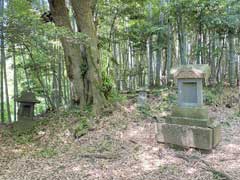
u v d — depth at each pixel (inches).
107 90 308.5
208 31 413.4
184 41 413.7
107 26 434.9
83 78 297.9
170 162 160.9
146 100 307.9
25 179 150.6
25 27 189.5
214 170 142.2
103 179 144.1
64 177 150.1
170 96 315.6
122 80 481.4
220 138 185.8
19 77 420.5
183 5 353.7
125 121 248.4
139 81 503.8
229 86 402.0
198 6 346.3
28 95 278.8
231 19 341.4
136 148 188.4
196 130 172.9
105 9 392.2
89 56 289.1
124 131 226.5
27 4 312.0
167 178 139.4
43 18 300.4
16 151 205.3
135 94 346.0
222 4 339.6
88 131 235.1
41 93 378.9
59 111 313.6
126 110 278.5
